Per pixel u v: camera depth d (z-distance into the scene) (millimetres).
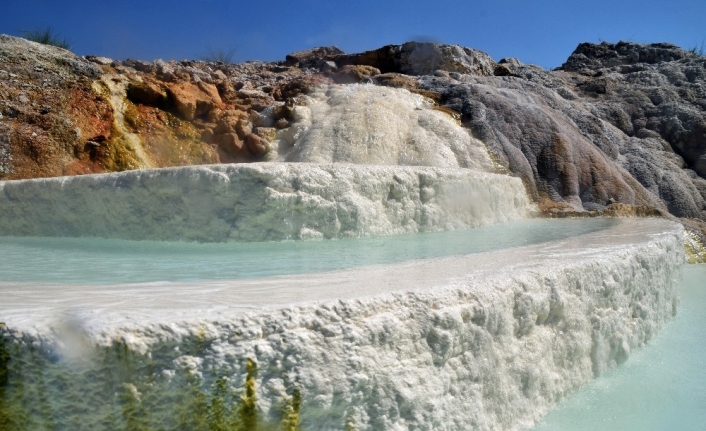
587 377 4441
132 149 12867
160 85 14250
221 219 6598
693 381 4582
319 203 6793
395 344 3045
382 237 7129
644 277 5340
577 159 14031
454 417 3271
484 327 3459
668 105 17391
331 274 3889
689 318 6305
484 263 4293
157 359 2480
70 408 2424
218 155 13461
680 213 13977
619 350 4820
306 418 2754
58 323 2467
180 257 5438
